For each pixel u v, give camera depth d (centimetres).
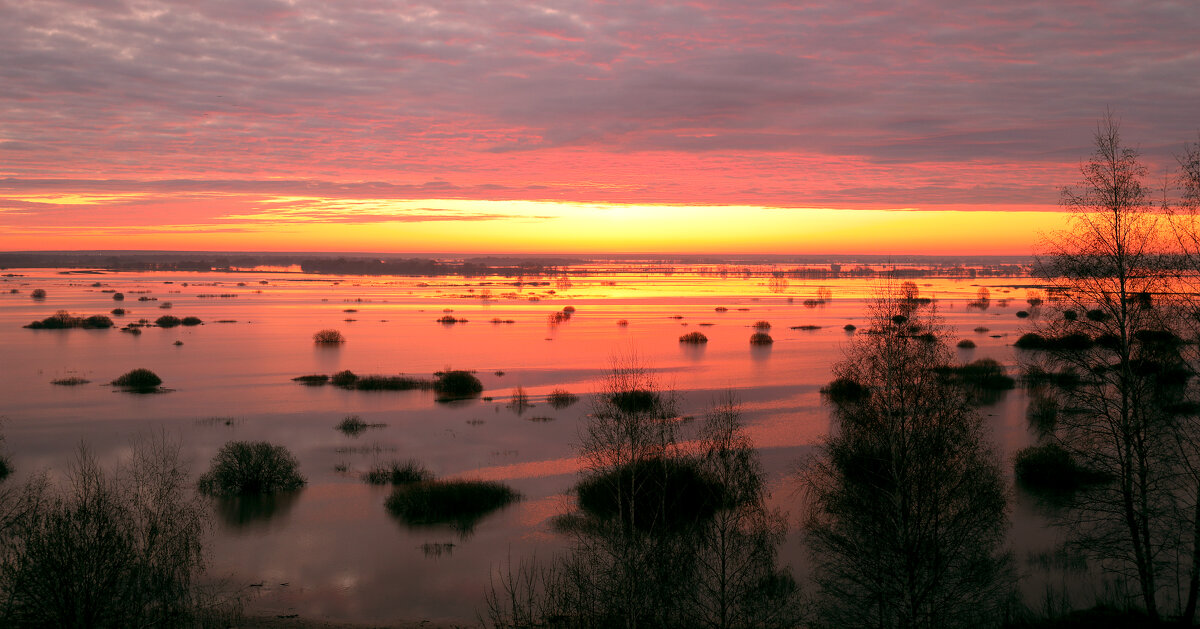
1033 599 2466
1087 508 2420
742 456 2523
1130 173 2288
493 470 3931
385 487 3650
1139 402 2234
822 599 2331
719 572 2142
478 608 2419
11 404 5559
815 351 8650
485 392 6153
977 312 13612
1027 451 3672
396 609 2420
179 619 2184
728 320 12862
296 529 3102
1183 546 2538
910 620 1923
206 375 6944
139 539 2309
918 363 2144
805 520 3064
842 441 2602
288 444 4453
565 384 6512
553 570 2612
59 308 14212
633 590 1939
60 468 3838
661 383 6400
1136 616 2284
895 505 2016
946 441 2064
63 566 1789
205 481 3569
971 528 2070
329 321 12412
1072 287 2362
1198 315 2288
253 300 17375
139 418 5125
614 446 2605
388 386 6288
